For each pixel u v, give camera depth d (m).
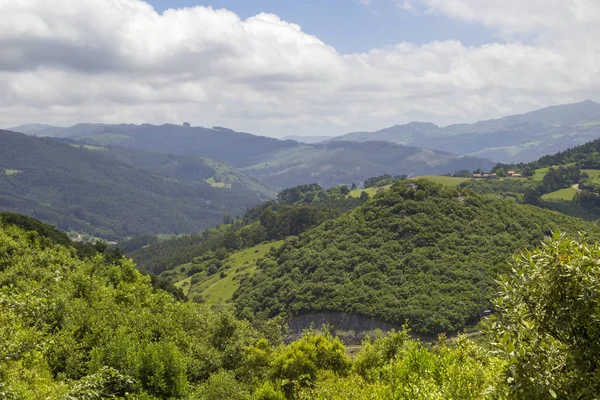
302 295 91.12
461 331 70.44
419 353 20.86
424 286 80.50
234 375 33.94
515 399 9.55
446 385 14.97
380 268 89.25
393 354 33.12
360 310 81.00
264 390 29.97
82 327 29.47
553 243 10.02
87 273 49.22
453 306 74.25
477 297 74.56
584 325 9.28
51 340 24.91
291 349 36.81
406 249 91.19
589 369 9.17
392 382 19.36
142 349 28.95
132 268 50.75
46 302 29.66
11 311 23.47
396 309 77.44
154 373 26.89
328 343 37.69
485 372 13.83
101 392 23.19
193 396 28.69
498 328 10.25
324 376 32.69
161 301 43.91
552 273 9.64
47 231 77.94
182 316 41.16
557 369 9.32
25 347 21.41
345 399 23.22
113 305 34.94
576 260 9.38
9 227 65.25
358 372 33.34
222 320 39.38
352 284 87.44
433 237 90.75
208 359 35.19
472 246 86.50
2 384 17.41
